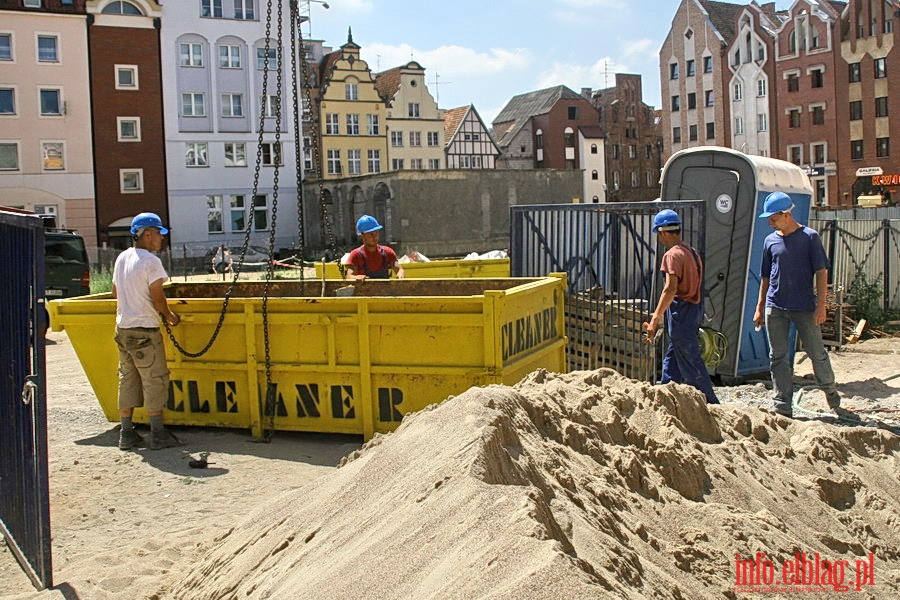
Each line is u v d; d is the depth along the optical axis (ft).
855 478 18.92
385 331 26.05
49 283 74.38
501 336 25.20
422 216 182.50
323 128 234.79
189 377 28.04
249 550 14.48
